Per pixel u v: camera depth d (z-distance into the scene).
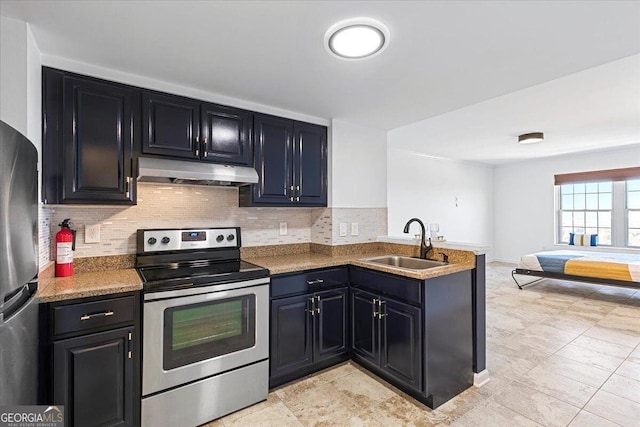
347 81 2.13
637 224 5.72
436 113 2.77
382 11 1.40
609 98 3.05
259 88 2.23
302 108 2.64
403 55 1.79
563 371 2.49
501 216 7.58
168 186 2.40
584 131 4.37
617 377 2.39
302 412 2.01
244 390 2.06
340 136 3.00
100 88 1.90
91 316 1.59
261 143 2.54
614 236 5.97
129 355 1.69
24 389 1.16
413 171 5.94
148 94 2.06
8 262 0.99
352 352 2.62
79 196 1.82
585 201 6.38
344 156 3.03
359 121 3.02
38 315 1.41
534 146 5.40
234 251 2.58
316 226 3.12
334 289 2.55
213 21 1.47
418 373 2.04
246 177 2.32
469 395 2.18
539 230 6.94
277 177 2.63
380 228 3.29
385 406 2.06
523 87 2.24
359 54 1.77
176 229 2.31
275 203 2.62
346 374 2.48
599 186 6.19
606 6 1.36
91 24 1.48
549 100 3.11
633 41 1.65
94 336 1.60
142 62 1.85
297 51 1.74
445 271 2.12
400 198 5.71
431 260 2.60
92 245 2.11
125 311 1.68
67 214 2.03
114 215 2.19
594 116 3.65
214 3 1.34
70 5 1.34
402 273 2.13
